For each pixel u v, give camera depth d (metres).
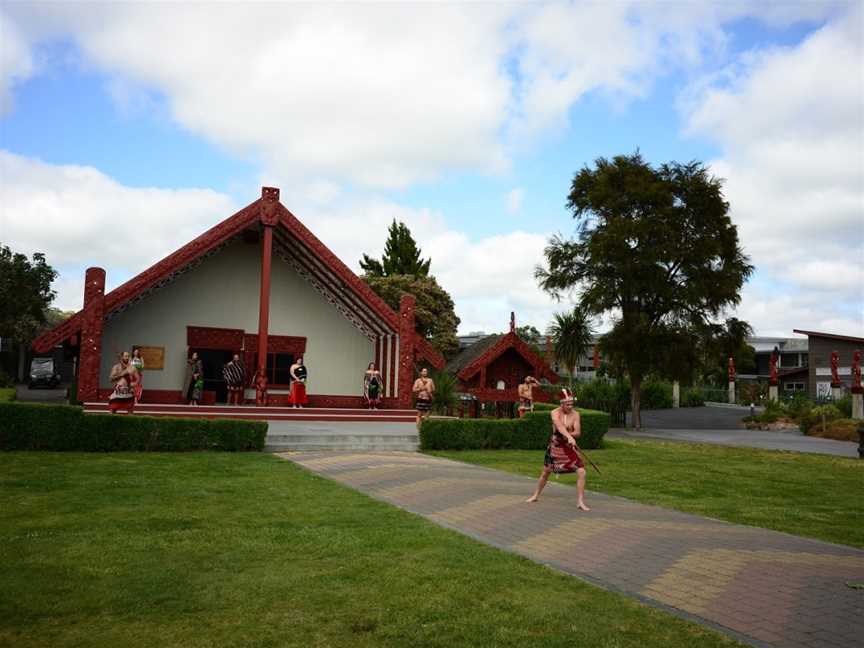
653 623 5.21
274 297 27.61
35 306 52.91
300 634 4.74
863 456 19.80
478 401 27.50
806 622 5.38
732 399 53.88
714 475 14.70
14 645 4.38
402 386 26.05
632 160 33.19
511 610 5.35
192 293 26.23
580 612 5.38
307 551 6.91
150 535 7.30
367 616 5.11
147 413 20.77
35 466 11.85
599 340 32.75
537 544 7.72
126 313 25.22
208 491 10.16
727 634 5.07
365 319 28.16
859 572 6.93
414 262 56.09
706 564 7.02
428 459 15.61
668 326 32.09
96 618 4.91
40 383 46.81
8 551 6.51
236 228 23.95
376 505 9.55
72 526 7.58
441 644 4.64
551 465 10.14
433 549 7.13
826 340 50.41
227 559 6.51
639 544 7.83
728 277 31.72
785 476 14.94
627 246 31.39
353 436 17.61
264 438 16.05
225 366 24.73
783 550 7.79
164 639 4.57
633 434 28.83
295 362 27.22
